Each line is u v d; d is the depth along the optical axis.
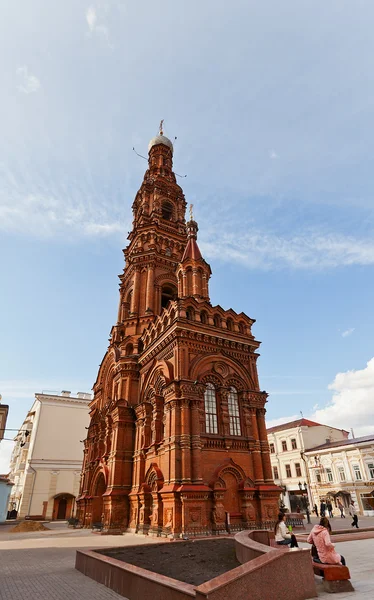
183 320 30.33
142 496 28.22
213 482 25.31
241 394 31.02
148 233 48.97
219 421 28.81
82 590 10.83
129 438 33.72
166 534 23.36
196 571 12.19
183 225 52.84
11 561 16.39
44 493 56.03
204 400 28.88
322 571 10.01
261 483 27.62
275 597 8.40
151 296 43.47
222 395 29.73
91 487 38.38
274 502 27.36
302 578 9.05
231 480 26.72
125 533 28.81
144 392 34.44
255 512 26.38
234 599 7.75
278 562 8.85
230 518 25.14
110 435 35.78
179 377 28.00
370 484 49.50
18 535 30.25
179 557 14.62
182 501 23.30
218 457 27.03
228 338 32.16
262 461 29.17
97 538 26.12
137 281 45.28
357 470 51.88
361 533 23.86
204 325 31.23
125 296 48.44
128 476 32.06
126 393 35.94
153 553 15.63
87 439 46.19
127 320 42.22
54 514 55.59
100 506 35.41
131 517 29.75
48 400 61.97
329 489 54.59
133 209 59.69
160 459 28.03
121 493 30.81
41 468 57.25
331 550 10.62
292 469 62.53
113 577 10.96
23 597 10.05
